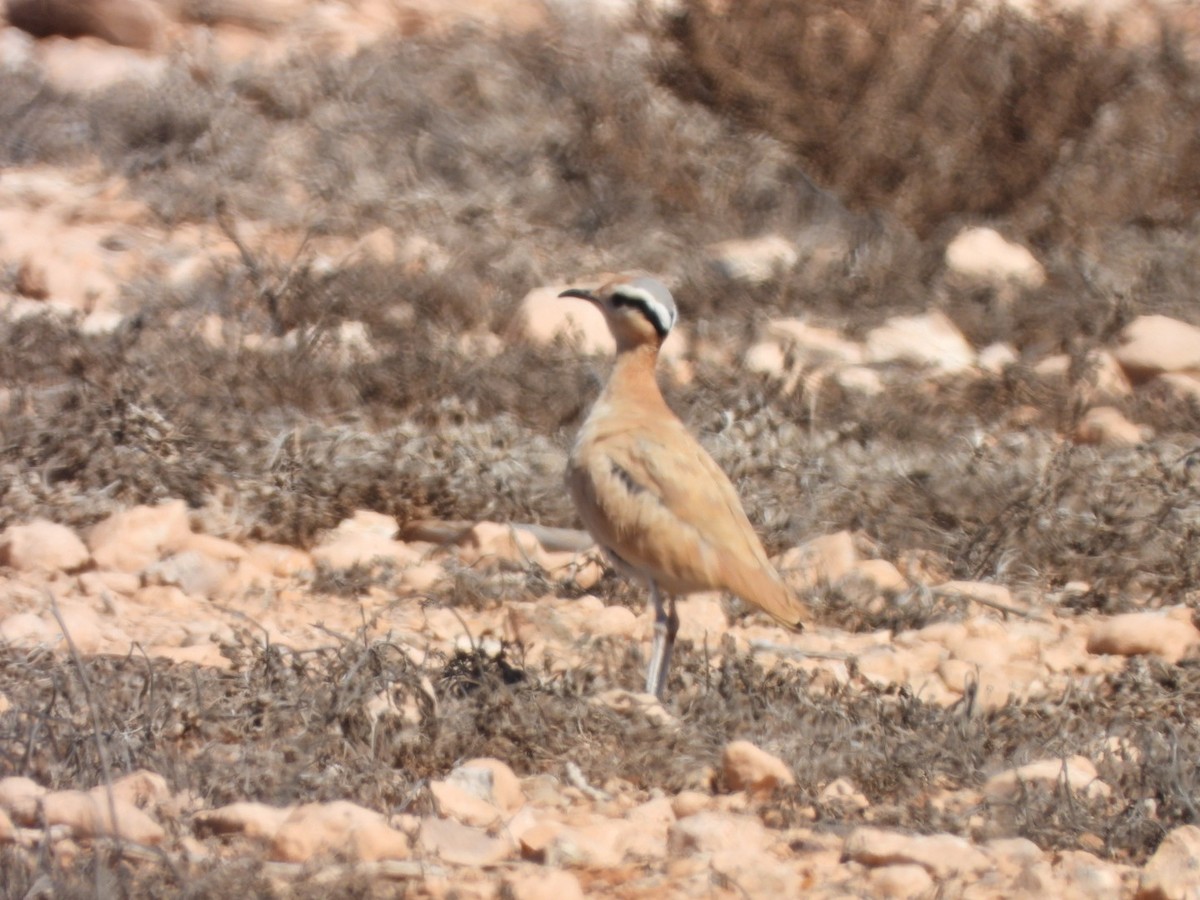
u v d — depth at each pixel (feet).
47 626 45.19
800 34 93.15
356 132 94.43
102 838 31.78
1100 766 39.86
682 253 84.33
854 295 81.66
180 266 81.10
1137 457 64.54
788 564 55.11
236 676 40.55
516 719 39.88
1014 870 34.37
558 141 92.53
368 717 38.63
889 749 40.34
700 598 52.31
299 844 32.76
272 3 118.21
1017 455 65.36
